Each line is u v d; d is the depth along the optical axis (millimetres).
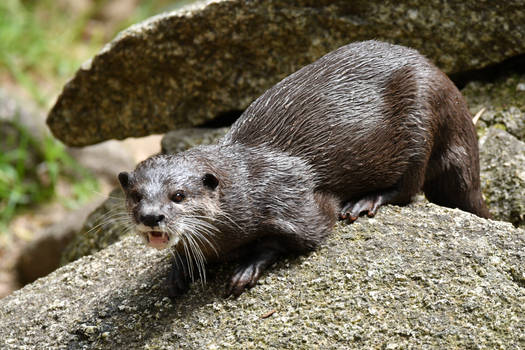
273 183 8102
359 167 8562
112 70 12102
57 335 8078
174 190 7566
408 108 8750
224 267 8336
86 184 18688
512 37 10742
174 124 12445
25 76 21859
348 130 8484
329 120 8492
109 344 7746
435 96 8875
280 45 11508
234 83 11898
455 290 7316
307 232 8055
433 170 9297
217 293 7969
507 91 11242
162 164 7812
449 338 6867
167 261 8891
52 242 15273
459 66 11172
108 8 25953
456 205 9547
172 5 25156
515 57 11398
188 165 7812
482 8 10688
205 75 11898
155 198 7484
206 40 11570
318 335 7137
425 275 7520
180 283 8164
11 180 18531
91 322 8070
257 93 11898
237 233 7934
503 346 6727
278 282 7871
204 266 8367
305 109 8547
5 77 22016
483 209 9711
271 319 7434
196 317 7727
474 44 10938
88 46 24484
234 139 8539
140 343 7617
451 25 10891
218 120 12531
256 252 8148
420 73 8891
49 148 18578
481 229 8133
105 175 18953
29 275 15828
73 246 12250
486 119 11023
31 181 18688
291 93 8695
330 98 8609
